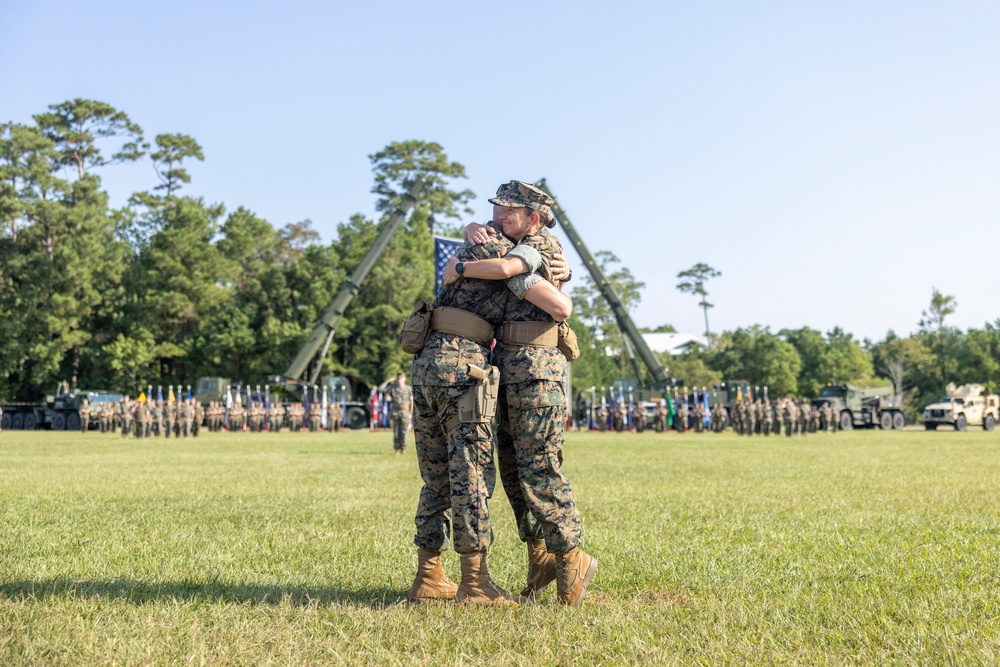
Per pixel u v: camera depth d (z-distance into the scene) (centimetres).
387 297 5778
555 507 418
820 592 442
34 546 580
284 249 7331
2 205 5625
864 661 322
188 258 5828
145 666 312
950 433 3897
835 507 824
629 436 3388
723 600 425
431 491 434
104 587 445
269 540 616
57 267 5606
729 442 2650
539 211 431
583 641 346
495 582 484
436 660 322
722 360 8350
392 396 1984
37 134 5953
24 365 5778
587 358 7100
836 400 4453
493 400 409
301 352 4162
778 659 323
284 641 342
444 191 7775
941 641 343
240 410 4134
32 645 329
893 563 523
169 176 7350
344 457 1756
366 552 570
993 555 550
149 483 1099
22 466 1436
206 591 440
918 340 7769
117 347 5559
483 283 421
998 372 7288
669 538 629
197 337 5791
